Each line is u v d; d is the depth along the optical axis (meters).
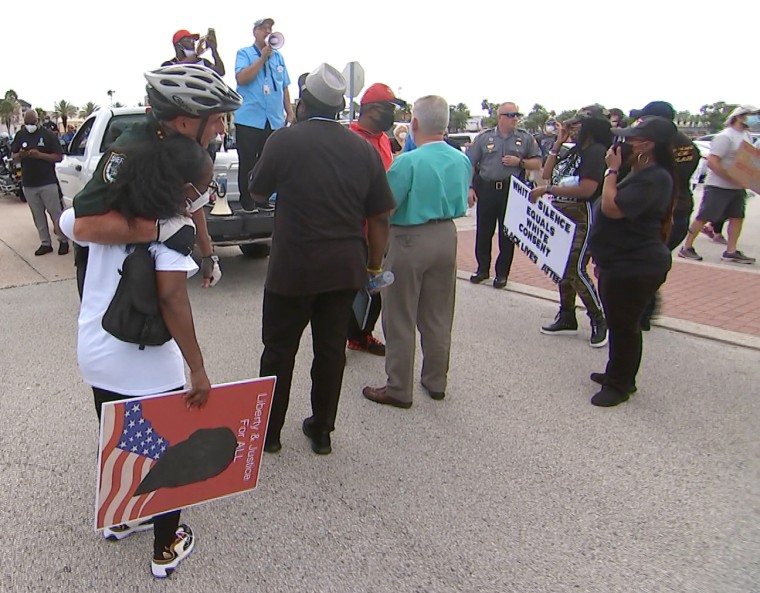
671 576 2.25
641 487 2.81
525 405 3.62
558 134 4.71
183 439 1.95
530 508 2.64
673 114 4.37
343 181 2.60
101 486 1.85
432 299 3.46
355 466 2.94
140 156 1.67
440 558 2.32
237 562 2.27
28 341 4.43
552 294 5.98
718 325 5.01
